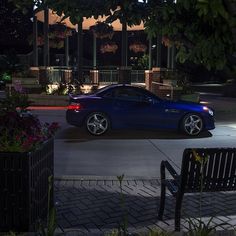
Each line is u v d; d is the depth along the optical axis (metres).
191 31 3.85
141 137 14.12
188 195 7.36
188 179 5.29
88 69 31.84
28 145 5.24
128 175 8.98
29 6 4.04
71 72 28.45
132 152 11.57
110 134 14.62
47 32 26.80
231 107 24.12
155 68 26.78
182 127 14.51
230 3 3.05
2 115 5.54
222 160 5.38
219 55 3.68
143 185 8.07
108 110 14.38
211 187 5.46
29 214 5.18
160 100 14.66
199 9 3.10
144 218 6.10
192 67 46.75
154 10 3.97
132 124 14.52
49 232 3.74
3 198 5.16
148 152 11.58
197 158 4.35
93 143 12.95
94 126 14.35
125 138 13.89
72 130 15.32
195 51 3.78
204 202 6.94
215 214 6.30
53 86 25.84
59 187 7.84
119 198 7.13
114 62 47.44
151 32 4.18
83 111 14.35
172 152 11.59
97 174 9.10
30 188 5.18
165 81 25.06
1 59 40.47
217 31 3.58
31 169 5.20
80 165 9.98
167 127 14.58
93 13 3.90
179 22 3.95
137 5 4.02
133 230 5.46
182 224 5.76
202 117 14.51
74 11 3.87
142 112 14.46
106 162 10.31
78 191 7.57
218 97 32.69
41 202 5.69
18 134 5.45
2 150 5.14
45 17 26.69
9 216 5.17
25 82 25.20
